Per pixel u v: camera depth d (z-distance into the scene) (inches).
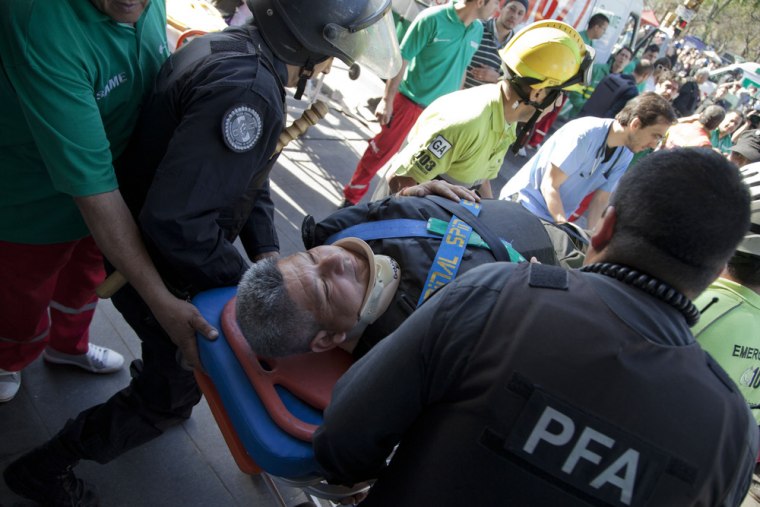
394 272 54.3
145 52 55.5
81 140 48.0
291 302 48.6
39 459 63.4
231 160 48.6
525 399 29.9
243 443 47.0
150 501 72.9
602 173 102.0
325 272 50.6
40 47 45.0
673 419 28.9
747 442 30.4
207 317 52.1
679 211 30.7
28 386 80.1
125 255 51.3
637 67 279.3
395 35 60.8
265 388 47.7
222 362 49.1
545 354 30.1
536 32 80.9
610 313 31.0
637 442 28.7
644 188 32.1
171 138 50.2
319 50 52.6
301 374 50.4
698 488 29.1
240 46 50.2
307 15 50.1
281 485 80.9
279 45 51.9
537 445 29.8
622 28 265.9
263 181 58.6
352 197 144.6
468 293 33.4
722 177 31.2
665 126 94.0
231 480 79.0
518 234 62.4
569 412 29.3
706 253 31.0
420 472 32.4
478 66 172.1
